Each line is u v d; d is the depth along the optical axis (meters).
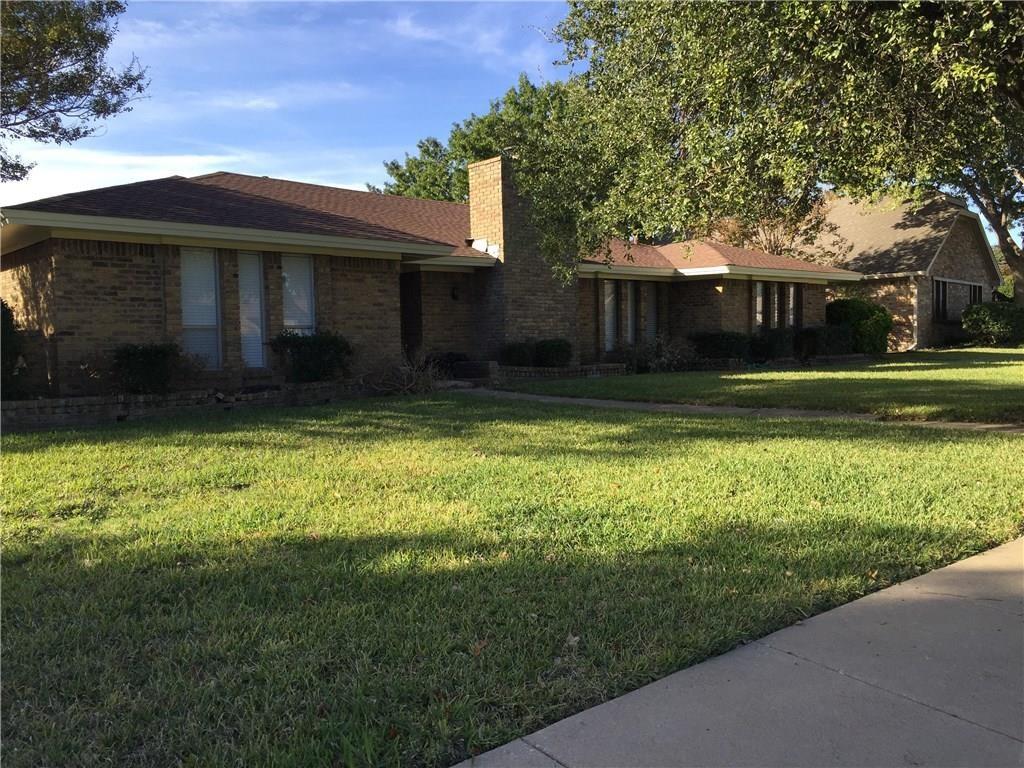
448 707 2.87
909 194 9.20
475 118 37.97
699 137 8.80
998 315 30.78
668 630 3.51
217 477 6.68
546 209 14.89
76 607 3.81
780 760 2.58
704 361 21.42
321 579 4.18
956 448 7.93
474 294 18.39
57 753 2.59
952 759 2.60
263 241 12.89
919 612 3.82
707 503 5.73
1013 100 8.74
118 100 14.41
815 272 24.30
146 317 12.14
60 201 11.47
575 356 19.41
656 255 23.08
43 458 7.50
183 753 2.61
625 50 11.32
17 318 12.81
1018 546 4.86
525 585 4.09
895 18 6.87
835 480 6.48
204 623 3.62
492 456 7.68
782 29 7.38
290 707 2.87
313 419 10.52
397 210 19.11
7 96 13.09
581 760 2.58
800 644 3.47
